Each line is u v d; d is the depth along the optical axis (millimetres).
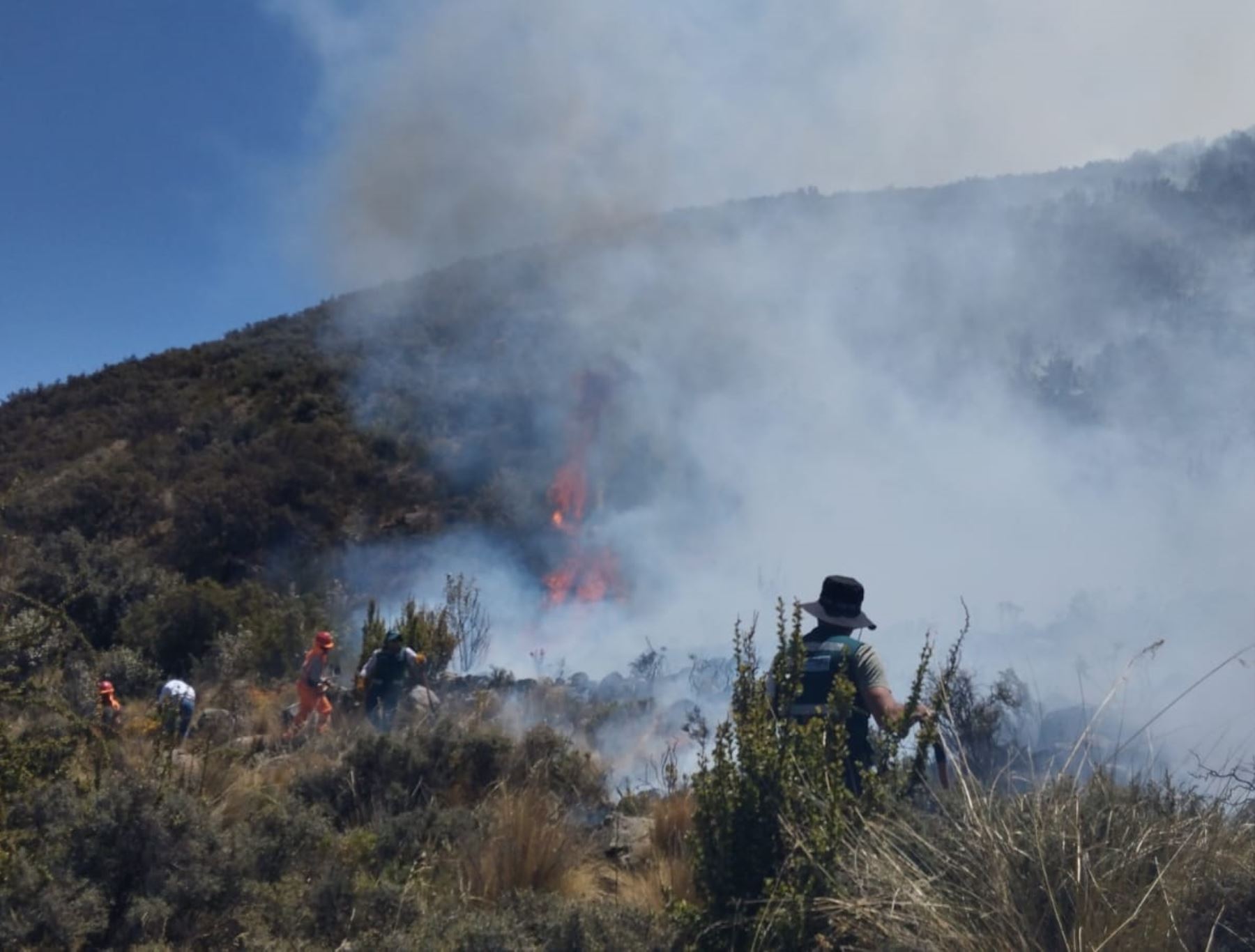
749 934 4020
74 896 4023
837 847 4062
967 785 4332
